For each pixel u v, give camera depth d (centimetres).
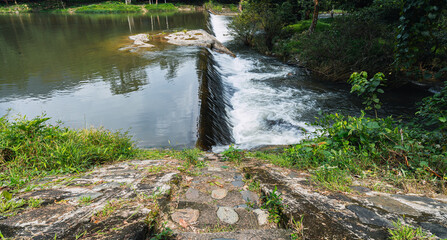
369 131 381
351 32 1511
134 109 782
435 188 255
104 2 5825
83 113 748
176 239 163
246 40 2297
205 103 811
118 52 1562
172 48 1727
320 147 373
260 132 795
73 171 314
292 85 1312
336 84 1330
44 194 209
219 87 1153
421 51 341
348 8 2105
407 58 352
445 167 292
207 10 5462
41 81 1024
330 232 161
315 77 1445
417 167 305
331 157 339
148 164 367
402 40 344
